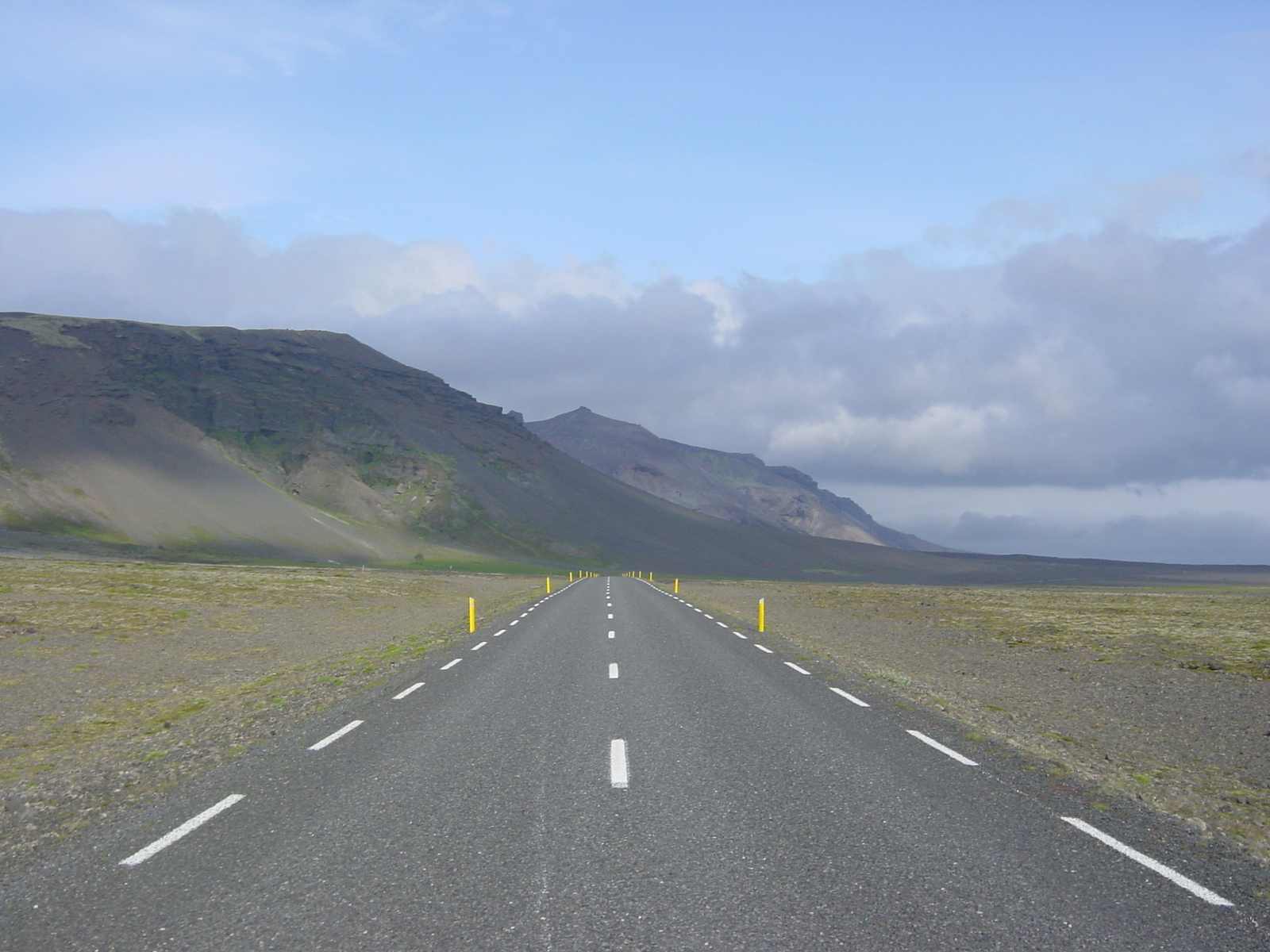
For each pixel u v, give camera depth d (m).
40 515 179.12
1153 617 41.59
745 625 30.12
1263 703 15.88
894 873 5.95
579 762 9.24
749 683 15.41
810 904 5.39
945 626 34.69
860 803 7.70
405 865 6.08
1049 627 34.66
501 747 10.05
